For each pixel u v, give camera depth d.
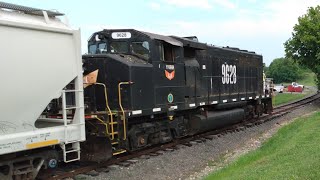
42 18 8.78
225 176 10.59
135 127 12.59
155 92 13.24
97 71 12.45
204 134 17.73
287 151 11.79
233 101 20.42
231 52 20.55
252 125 22.16
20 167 8.57
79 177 10.16
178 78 14.70
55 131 8.78
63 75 8.93
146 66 12.84
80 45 9.32
